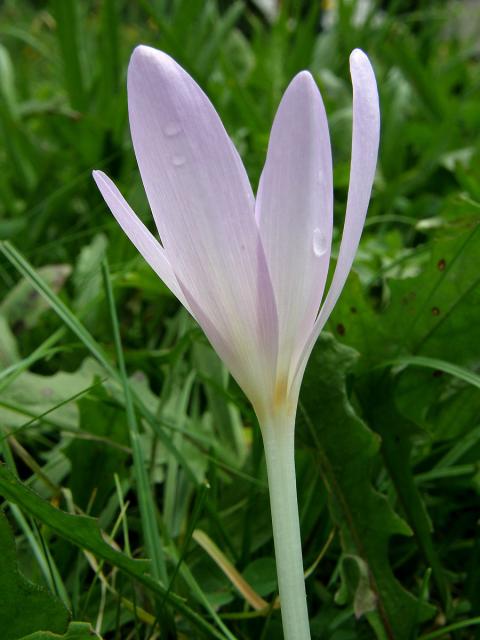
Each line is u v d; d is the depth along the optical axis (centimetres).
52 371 29
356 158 11
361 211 11
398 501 19
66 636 13
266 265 11
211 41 50
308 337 12
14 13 94
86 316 29
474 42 69
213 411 25
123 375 19
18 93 58
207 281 11
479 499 22
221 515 21
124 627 19
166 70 10
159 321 33
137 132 11
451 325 20
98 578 20
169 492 22
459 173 34
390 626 17
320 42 59
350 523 17
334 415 18
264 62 54
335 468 17
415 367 20
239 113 51
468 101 53
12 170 46
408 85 51
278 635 18
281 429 12
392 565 21
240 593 18
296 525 12
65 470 22
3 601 13
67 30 47
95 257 33
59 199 38
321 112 10
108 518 21
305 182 10
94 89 50
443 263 20
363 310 20
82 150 41
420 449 21
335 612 18
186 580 17
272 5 80
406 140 51
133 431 18
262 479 22
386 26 55
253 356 11
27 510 13
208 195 10
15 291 29
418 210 42
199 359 26
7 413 22
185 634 17
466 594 19
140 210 30
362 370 20
